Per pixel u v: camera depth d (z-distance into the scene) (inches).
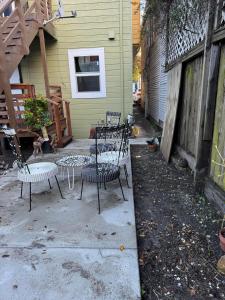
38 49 250.2
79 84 258.7
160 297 60.9
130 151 187.5
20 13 165.3
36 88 261.1
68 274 63.9
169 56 192.7
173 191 119.5
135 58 645.9
